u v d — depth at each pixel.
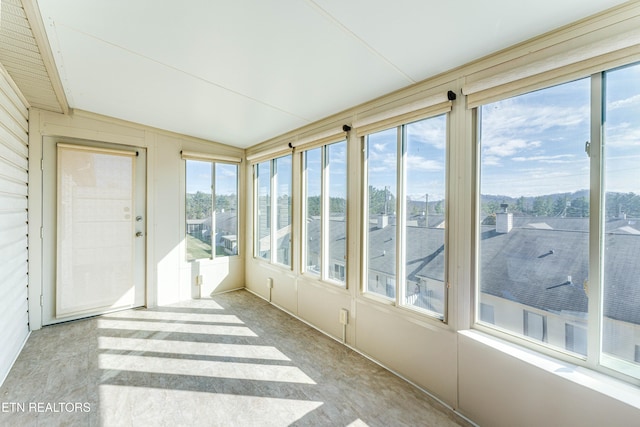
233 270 4.64
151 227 3.78
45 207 3.04
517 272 1.70
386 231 2.47
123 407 1.88
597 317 1.40
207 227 4.34
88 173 3.30
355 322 2.68
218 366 2.39
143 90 2.53
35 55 1.91
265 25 1.58
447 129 1.98
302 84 2.29
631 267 1.32
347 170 2.78
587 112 1.43
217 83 2.35
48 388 2.05
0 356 2.09
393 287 2.40
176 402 1.94
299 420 1.79
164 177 3.88
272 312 3.66
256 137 4.00
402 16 1.44
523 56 1.62
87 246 3.31
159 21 1.58
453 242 1.94
